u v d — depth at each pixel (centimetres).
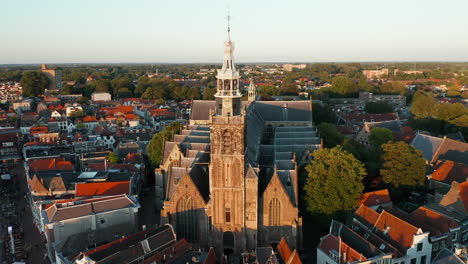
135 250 8181
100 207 10012
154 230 9056
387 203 10519
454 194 9562
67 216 9525
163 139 14950
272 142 15700
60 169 14262
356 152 12812
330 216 9944
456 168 11594
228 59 8781
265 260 7812
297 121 16188
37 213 11300
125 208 10225
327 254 8231
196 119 16188
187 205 9569
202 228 9631
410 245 8156
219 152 8919
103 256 8025
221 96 8712
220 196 9200
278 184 9300
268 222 9506
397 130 17912
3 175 16350
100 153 16875
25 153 17462
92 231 9762
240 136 8769
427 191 12000
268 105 16588
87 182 12150
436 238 8494
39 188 11975
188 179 9369
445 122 19738
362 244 8288
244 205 9200
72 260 8362
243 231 9312
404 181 11281
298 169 11831
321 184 10100
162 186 12369
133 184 12838
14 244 10531
